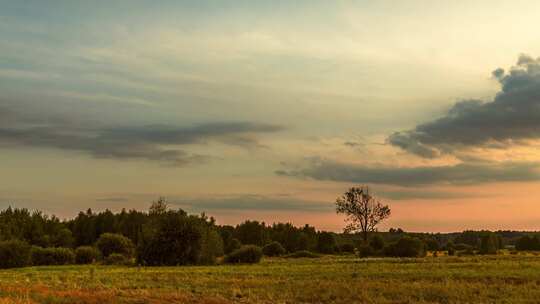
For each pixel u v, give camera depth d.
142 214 159.88
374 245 111.94
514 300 32.59
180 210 85.44
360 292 36.09
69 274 54.88
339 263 69.75
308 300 33.91
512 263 58.91
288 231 149.00
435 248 132.12
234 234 150.75
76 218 165.25
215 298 33.50
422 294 34.78
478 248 119.69
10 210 149.12
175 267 71.88
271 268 60.62
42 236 137.12
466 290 36.25
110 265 84.00
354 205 123.44
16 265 81.06
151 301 31.44
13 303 28.23
